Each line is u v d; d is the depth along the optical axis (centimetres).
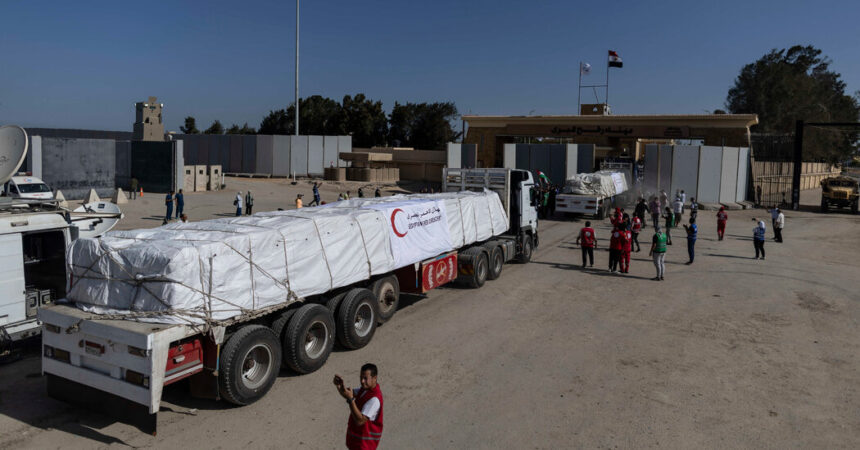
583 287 1591
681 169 3828
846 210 3844
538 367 980
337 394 859
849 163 12581
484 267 1595
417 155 5669
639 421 781
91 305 780
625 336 1158
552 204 3362
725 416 799
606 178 3247
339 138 5741
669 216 2377
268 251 863
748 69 8438
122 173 4038
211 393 777
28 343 1024
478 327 1204
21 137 977
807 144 7944
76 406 803
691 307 1391
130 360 707
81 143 3550
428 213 1303
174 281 729
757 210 3819
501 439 728
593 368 978
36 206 1049
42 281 1019
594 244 1864
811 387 905
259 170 5562
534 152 4209
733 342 1127
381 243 1120
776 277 1747
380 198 1448
